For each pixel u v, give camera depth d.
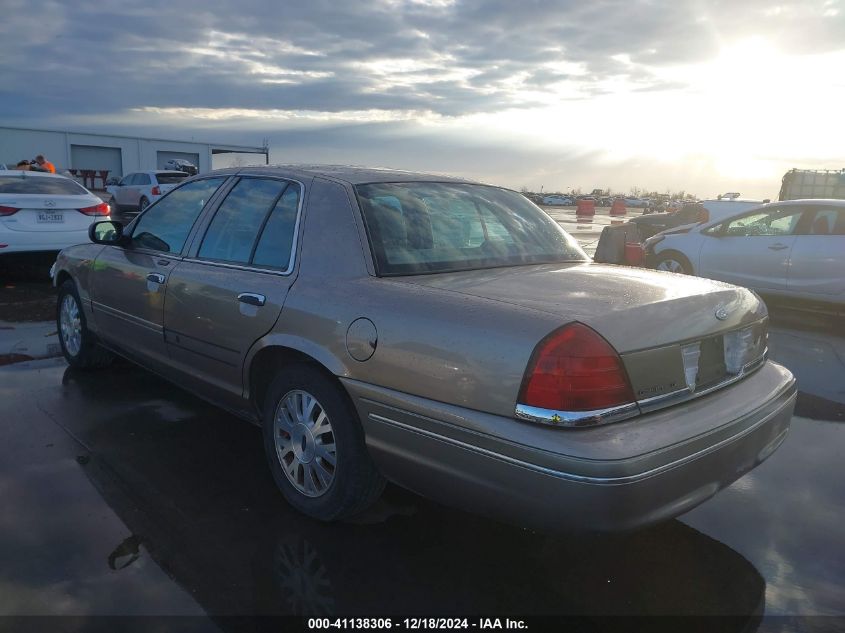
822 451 4.37
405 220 3.43
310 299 3.18
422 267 3.23
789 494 3.75
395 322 2.82
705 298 2.95
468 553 3.08
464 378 2.58
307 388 3.22
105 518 3.28
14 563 2.88
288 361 3.42
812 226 8.43
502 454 2.47
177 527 3.22
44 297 8.84
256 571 2.89
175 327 4.05
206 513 3.36
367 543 3.14
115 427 4.42
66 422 4.48
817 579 2.95
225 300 3.62
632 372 2.52
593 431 2.41
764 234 8.83
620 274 3.33
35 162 17.34
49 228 9.66
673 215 16.86
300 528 3.25
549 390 2.41
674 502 2.53
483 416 2.53
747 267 8.87
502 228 3.76
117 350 4.95
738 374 3.08
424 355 2.70
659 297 2.83
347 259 3.23
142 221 4.75
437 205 3.66
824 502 3.66
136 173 22.02
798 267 8.41
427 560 3.02
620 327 2.54
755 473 4.02
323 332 3.07
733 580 2.93
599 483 2.31
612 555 3.10
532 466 2.40
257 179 3.94
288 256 3.46
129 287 4.52
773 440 3.10
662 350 2.63
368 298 2.98
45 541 3.06
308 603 2.69
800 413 5.09
